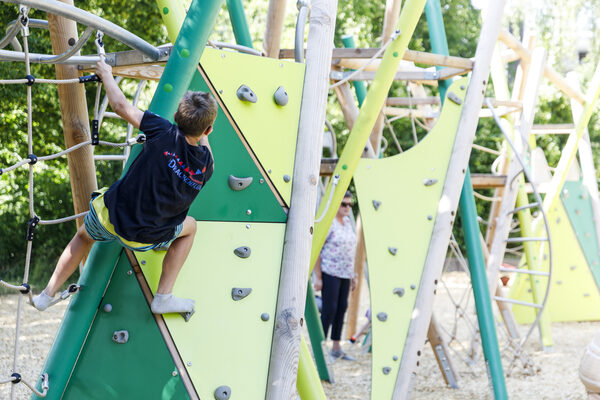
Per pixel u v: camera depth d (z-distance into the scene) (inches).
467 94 197.0
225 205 129.8
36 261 477.1
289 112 137.9
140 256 122.0
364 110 162.7
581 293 374.6
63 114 161.2
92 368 120.1
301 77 140.2
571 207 376.8
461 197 213.5
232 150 131.7
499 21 197.5
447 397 222.7
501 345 297.6
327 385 235.0
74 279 466.0
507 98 300.4
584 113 321.7
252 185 132.6
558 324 363.6
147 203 103.1
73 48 114.6
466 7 663.8
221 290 125.9
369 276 182.7
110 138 464.1
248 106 134.0
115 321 121.1
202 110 106.5
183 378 119.1
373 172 191.8
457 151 192.9
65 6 105.2
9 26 125.0
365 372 252.8
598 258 378.6
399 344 179.5
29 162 102.7
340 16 565.9
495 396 200.1
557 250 371.6
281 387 125.0
